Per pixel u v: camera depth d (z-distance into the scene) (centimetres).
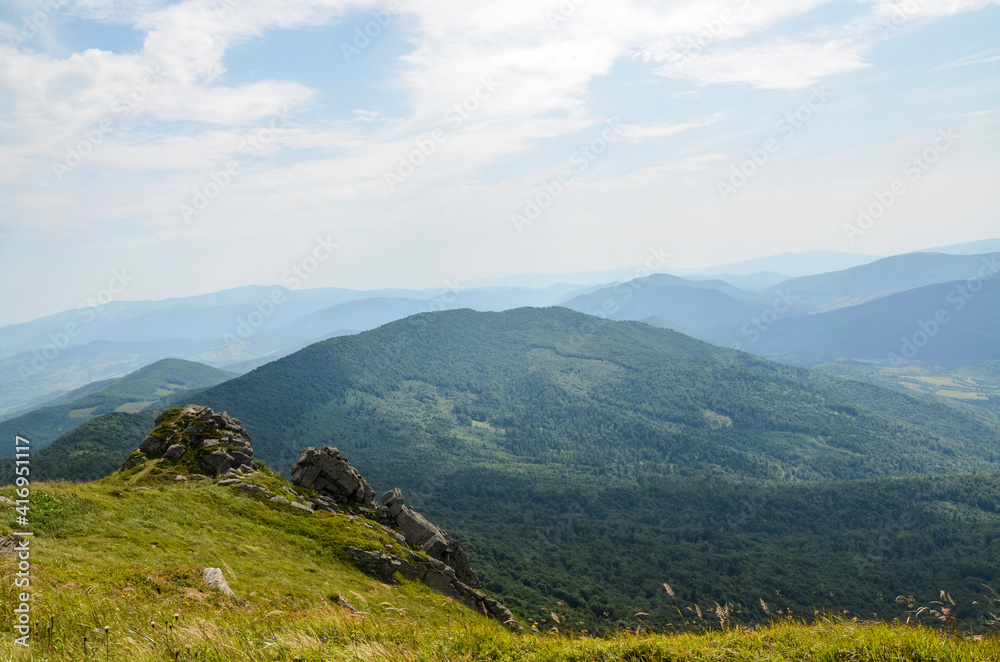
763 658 1153
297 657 1134
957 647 1109
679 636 1364
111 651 1103
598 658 1227
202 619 1347
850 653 1148
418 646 1292
